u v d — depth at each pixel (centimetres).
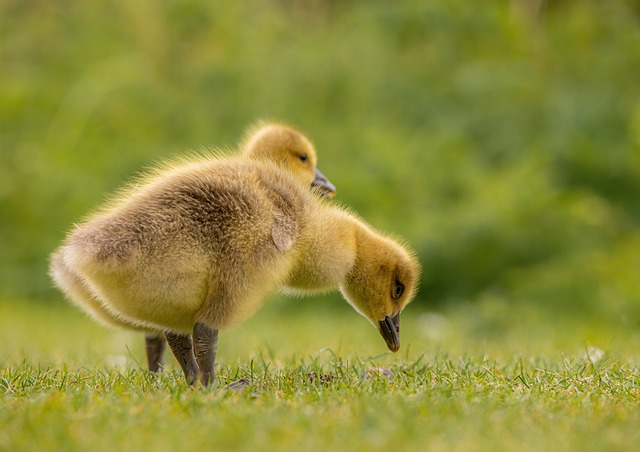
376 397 756
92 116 2531
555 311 2052
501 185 2269
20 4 2845
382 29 2694
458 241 2183
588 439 633
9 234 2345
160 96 2564
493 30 2694
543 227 2216
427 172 2330
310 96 2562
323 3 3053
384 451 602
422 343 1416
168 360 1193
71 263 795
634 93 2573
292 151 1299
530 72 2620
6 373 909
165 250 809
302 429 647
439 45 2664
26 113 2559
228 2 2745
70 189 2350
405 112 2567
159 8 2714
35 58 2745
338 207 1013
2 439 623
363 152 2359
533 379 884
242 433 633
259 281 853
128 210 830
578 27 2720
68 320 1983
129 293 815
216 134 2448
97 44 2706
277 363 1050
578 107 2517
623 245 2220
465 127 2519
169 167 947
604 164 2428
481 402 745
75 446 605
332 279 948
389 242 1012
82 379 889
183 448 603
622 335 1527
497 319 1898
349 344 1406
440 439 627
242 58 2609
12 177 2411
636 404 766
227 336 1495
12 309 2142
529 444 618
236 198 848
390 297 1003
